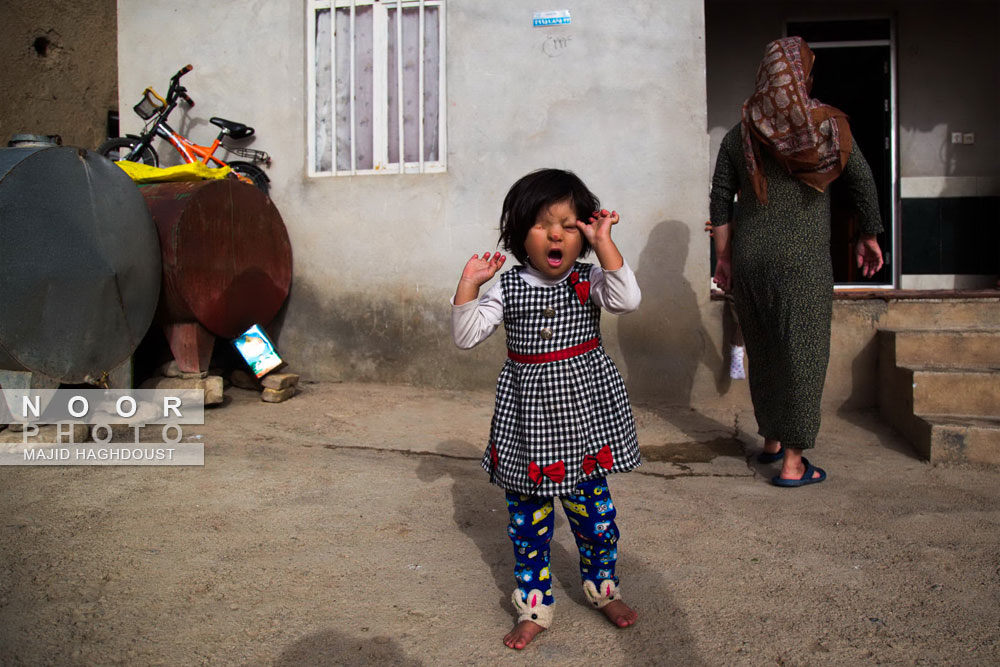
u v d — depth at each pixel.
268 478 3.61
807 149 3.46
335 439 4.38
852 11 6.44
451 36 5.47
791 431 3.65
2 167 3.68
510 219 2.21
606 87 5.31
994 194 6.44
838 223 7.00
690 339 5.26
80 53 7.49
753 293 3.74
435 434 4.54
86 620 2.29
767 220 3.65
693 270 5.25
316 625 2.31
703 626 2.33
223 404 5.05
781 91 3.49
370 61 5.73
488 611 2.43
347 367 5.75
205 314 4.86
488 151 5.47
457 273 5.55
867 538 3.01
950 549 2.88
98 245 4.09
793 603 2.47
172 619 2.32
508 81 5.43
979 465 3.95
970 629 2.30
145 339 5.22
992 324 4.91
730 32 6.57
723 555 2.85
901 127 6.48
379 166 5.76
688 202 5.25
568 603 2.49
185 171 5.02
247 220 5.23
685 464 4.10
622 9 5.28
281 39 5.72
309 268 5.75
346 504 3.32
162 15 5.85
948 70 6.43
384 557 2.80
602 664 2.13
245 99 5.79
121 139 5.84
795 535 3.04
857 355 5.05
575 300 2.24
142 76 5.90
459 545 2.93
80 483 3.45
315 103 5.79
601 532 2.27
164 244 4.62
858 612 2.41
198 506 3.22
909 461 4.08
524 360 2.25
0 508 3.11
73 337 4.04
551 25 5.36
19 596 2.41
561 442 2.18
